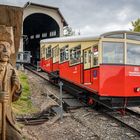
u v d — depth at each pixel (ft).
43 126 40.93
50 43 78.79
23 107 49.21
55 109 49.08
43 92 65.36
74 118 46.88
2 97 14.06
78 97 59.82
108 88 51.24
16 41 15.56
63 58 68.28
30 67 113.09
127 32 52.34
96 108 54.13
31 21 130.00
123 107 51.55
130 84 52.03
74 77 61.82
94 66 53.21
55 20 115.85
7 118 14.53
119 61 51.93
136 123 45.47
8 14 15.23
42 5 111.65
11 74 14.65
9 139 14.53
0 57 14.20
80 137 37.37
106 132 40.29
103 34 51.49
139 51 53.21
